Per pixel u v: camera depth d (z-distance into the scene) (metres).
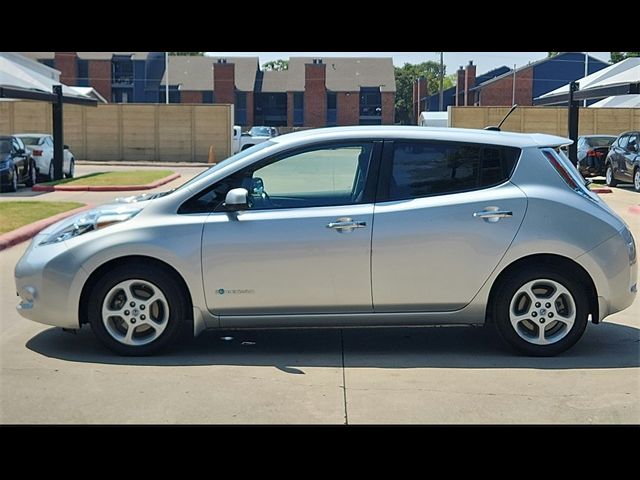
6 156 20.41
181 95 65.12
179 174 27.31
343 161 6.11
